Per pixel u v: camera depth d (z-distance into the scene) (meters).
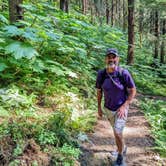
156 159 3.11
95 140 3.23
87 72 5.00
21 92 3.57
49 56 4.41
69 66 4.75
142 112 4.65
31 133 2.78
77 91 4.21
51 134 2.81
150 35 9.97
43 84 3.90
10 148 2.59
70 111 3.41
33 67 3.70
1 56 3.85
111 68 2.59
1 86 3.52
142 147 3.34
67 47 4.30
